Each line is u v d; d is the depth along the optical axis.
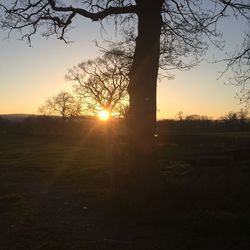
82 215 12.42
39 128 96.69
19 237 10.27
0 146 54.47
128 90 14.33
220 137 44.28
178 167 20.39
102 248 9.22
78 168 25.78
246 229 9.68
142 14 14.05
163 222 11.00
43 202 14.76
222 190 12.99
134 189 13.72
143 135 13.94
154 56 14.01
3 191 17.45
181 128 73.50
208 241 9.38
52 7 14.90
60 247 9.30
